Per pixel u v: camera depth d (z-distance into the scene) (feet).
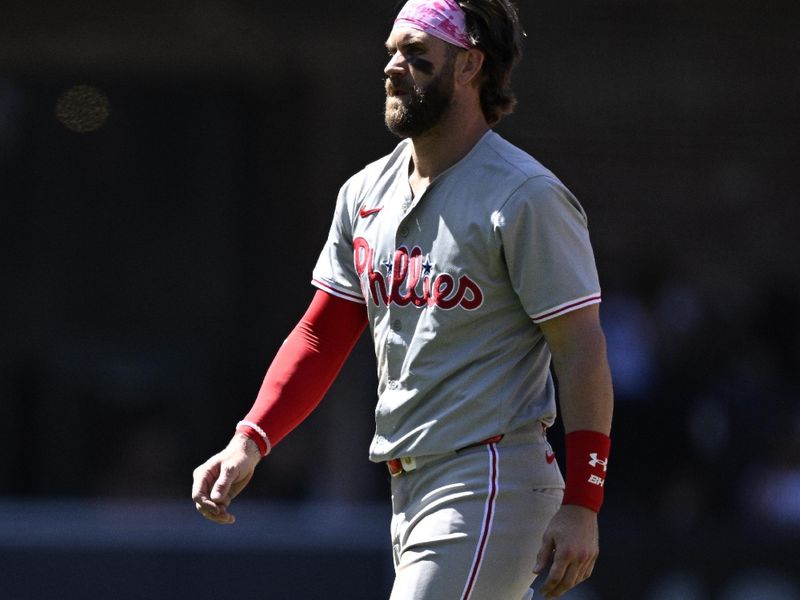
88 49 137.28
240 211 146.20
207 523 88.22
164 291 147.43
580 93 141.38
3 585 82.28
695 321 127.85
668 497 110.93
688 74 141.18
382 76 138.92
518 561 35.68
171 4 132.46
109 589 82.94
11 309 146.41
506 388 36.01
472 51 35.96
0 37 135.64
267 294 145.89
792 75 141.49
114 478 122.93
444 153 36.32
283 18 130.62
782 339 135.54
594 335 35.45
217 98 145.89
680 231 144.87
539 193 35.09
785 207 144.77
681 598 89.20
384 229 37.01
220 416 145.89
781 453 109.09
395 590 35.96
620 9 135.54
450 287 35.65
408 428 36.42
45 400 145.28
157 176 147.13
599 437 35.29
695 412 113.39
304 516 96.48
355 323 39.52
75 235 147.02
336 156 141.08
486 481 35.55
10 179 146.10
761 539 90.38
